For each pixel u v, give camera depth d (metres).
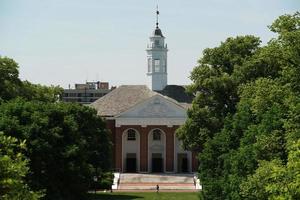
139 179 139.50
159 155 152.00
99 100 158.38
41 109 70.88
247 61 90.88
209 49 101.12
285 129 53.78
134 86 161.50
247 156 58.47
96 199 104.75
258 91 63.69
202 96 100.12
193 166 150.75
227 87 95.75
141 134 150.50
